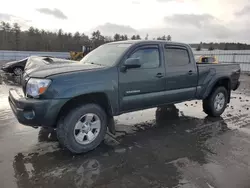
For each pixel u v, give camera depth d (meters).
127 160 3.21
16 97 3.24
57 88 2.97
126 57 3.69
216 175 2.86
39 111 2.95
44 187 2.54
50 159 3.18
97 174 2.84
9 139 3.80
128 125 4.78
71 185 2.60
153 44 4.09
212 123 5.01
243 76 15.62
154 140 3.98
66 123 3.15
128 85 3.67
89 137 3.40
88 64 3.75
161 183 2.67
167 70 4.23
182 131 4.47
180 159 3.28
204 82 5.00
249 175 2.88
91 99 3.49
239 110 6.24
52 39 68.00
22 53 33.53
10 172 2.82
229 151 3.58
